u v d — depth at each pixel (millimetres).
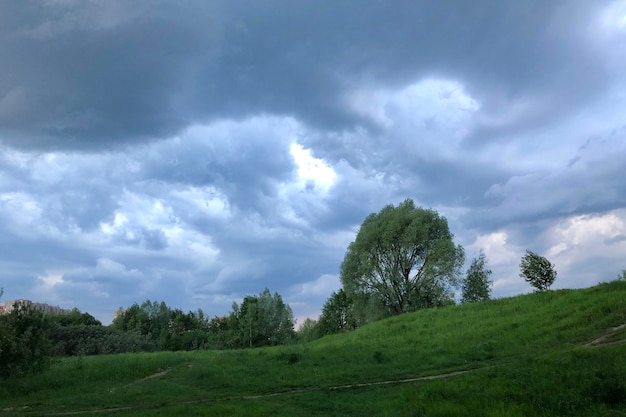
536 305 36688
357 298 60969
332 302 93750
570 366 15523
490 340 28984
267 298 92562
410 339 34156
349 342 37562
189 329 107938
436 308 45750
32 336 25781
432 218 60438
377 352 27953
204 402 19172
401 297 59625
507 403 12227
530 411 11320
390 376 23109
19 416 17375
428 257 57844
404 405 14031
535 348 25078
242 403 18031
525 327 30484
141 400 19891
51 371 25922
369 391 19766
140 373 26094
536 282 43219
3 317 25922
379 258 60688
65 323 77875
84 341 63281
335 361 28250
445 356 26922
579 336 25219
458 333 33250
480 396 13297
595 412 10812
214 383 23266
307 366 27266
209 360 29797
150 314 101312
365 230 61562
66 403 19641
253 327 90312
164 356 31812
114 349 64500
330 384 22219
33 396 21188
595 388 12000
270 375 24906
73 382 23969
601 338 23609
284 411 16078
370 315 59969
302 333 104375
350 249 62125
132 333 78438
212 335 98938
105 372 25672
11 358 24156
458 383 16000
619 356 15742
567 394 12031
